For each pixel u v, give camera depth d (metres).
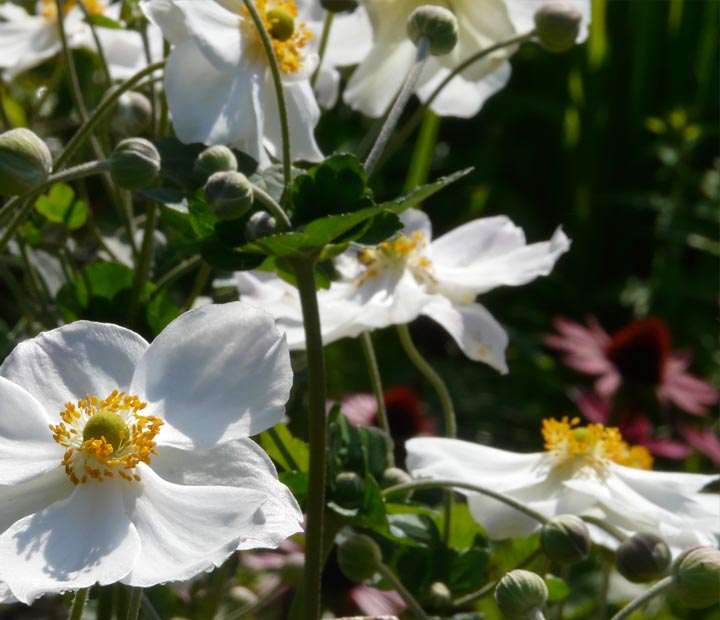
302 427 0.71
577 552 0.59
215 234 0.58
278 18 0.62
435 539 0.66
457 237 0.70
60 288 0.68
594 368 1.23
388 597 0.82
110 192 0.69
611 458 0.67
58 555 0.52
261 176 0.60
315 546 0.56
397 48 0.69
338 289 0.68
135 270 0.67
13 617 0.86
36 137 0.58
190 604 0.75
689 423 1.38
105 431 0.53
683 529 0.63
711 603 0.57
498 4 0.68
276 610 0.84
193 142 0.61
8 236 0.60
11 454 0.53
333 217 0.54
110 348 0.55
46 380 0.54
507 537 0.64
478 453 0.66
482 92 0.71
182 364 0.54
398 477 0.64
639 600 0.57
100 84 0.92
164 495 0.53
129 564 0.52
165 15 0.61
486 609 0.76
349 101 0.71
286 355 0.54
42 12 0.77
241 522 0.52
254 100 0.61
